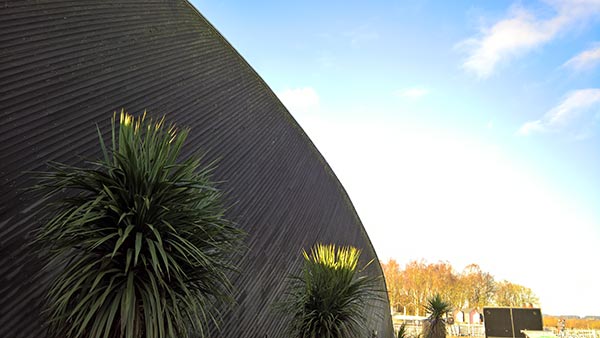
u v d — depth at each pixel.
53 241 4.74
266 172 12.33
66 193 6.04
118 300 4.26
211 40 14.23
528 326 23.55
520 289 78.44
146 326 4.14
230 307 8.04
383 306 20.14
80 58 7.84
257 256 10.03
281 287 10.53
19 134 5.91
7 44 6.56
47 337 5.05
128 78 8.79
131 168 4.63
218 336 7.84
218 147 10.54
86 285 4.33
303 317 7.86
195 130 9.96
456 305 75.62
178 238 4.59
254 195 11.10
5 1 7.04
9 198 5.38
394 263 86.56
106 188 4.38
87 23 8.66
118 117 7.82
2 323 4.76
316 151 18.11
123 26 9.82
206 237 5.08
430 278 79.31
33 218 5.52
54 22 7.80
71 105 7.00
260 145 12.88
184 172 5.12
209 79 12.18
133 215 4.58
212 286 5.18
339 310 7.99
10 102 6.04
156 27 11.27
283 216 12.13
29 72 6.61
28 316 5.00
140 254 4.51
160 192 4.69
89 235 4.51
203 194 5.14
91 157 6.79
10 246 5.15
